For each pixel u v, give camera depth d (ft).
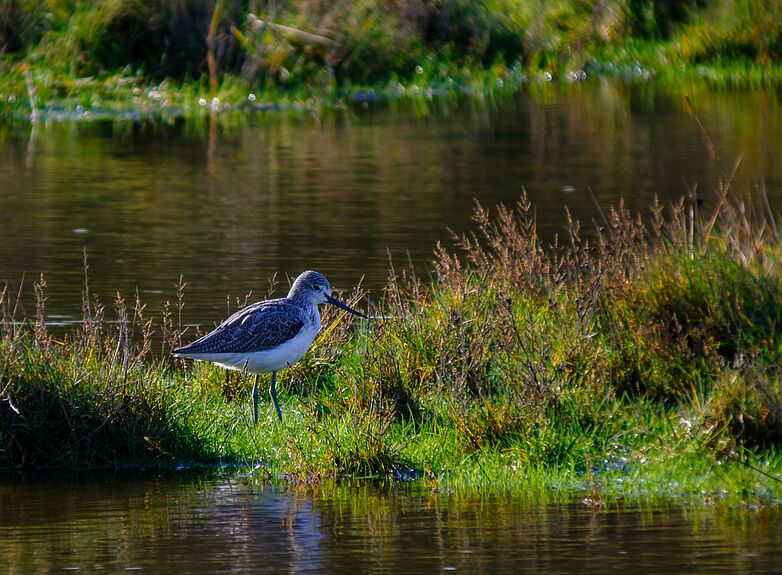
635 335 41.91
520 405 38.96
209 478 38.09
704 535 31.94
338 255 63.31
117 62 115.14
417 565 30.30
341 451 37.99
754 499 34.63
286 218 72.02
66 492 36.65
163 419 39.99
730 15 137.08
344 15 122.93
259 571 30.12
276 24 118.21
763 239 48.11
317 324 43.47
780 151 90.89
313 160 91.04
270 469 38.86
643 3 139.33
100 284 58.13
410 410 40.73
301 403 43.62
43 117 108.47
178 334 47.85
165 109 112.27
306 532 32.81
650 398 40.70
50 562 30.86
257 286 57.62
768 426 37.29
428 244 65.36
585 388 40.55
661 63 135.33
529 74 132.05
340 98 119.14
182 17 115.55
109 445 39.58
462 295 44.55
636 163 87.81
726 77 131.03
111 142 98.32
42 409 39.19
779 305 42.70
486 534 32.37
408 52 126.82
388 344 42.86
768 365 39.11
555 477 36.68
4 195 78.07
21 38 114.01
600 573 29.53
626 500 34.88
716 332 42.39
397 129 104.99
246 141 99.04
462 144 97.45
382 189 80.18
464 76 127.34
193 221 71.41
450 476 37.29
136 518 34.19
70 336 49.67
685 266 44.32
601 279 44.21
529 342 41.27
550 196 76.79
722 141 96.12
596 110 114.11
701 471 36.37
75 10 114.73
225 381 45.24
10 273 60.13
